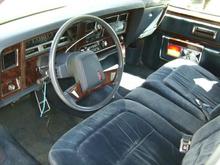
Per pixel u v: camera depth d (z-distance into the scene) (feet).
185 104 6.25
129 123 5.28
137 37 8.34
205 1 8.12
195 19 8.20
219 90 7.11
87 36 6.30
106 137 4.91
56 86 5.41
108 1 6.59
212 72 8.44
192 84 6.95
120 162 4.66
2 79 5.32
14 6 5.59
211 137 4.19
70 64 5.70
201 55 8.41
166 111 5.87
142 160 4.78
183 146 5.07
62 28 5.23
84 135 4.83
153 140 5.16
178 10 8.38
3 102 5.64
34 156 6.49
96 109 6.18
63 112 7.49
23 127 7.05
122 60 6.53
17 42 4.98
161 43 9.01
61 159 4.39
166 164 4.86
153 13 7.95
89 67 5.84
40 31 5.24
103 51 7.05
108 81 6.52
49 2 5.96
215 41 8.07
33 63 5.69
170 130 5.40
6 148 5.79
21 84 5.69
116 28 7.29
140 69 9.59
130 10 7.25
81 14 5.87
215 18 7.93
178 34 8.58
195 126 5.64
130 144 4.96
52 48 5.20
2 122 7.00
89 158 4.53
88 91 5.97
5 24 5.08
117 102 5.72
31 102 7.45
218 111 5.36
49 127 7.21
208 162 3.04
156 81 6.61
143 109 5.64
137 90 6.34
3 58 5.06
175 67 7.24
